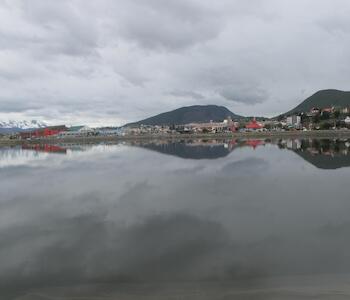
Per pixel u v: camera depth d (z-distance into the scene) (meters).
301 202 23.50
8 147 174.25
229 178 35.28
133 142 179.88
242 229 18.03
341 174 35.78
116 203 24.97
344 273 12.46
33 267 13.78
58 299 11.27
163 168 46.91
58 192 30.02
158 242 16.33
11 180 38.81
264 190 28.14
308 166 43.78
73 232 18.23
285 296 10.82
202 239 16.62
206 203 24.08
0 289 12.00
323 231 17.33
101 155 80.25
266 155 64.31
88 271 13.29
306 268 12.99
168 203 24.48
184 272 12.96
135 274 12.92
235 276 12.50
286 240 16.16
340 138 147.75
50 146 164.62
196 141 168.50
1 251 15.62
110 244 16.23
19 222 20.47
